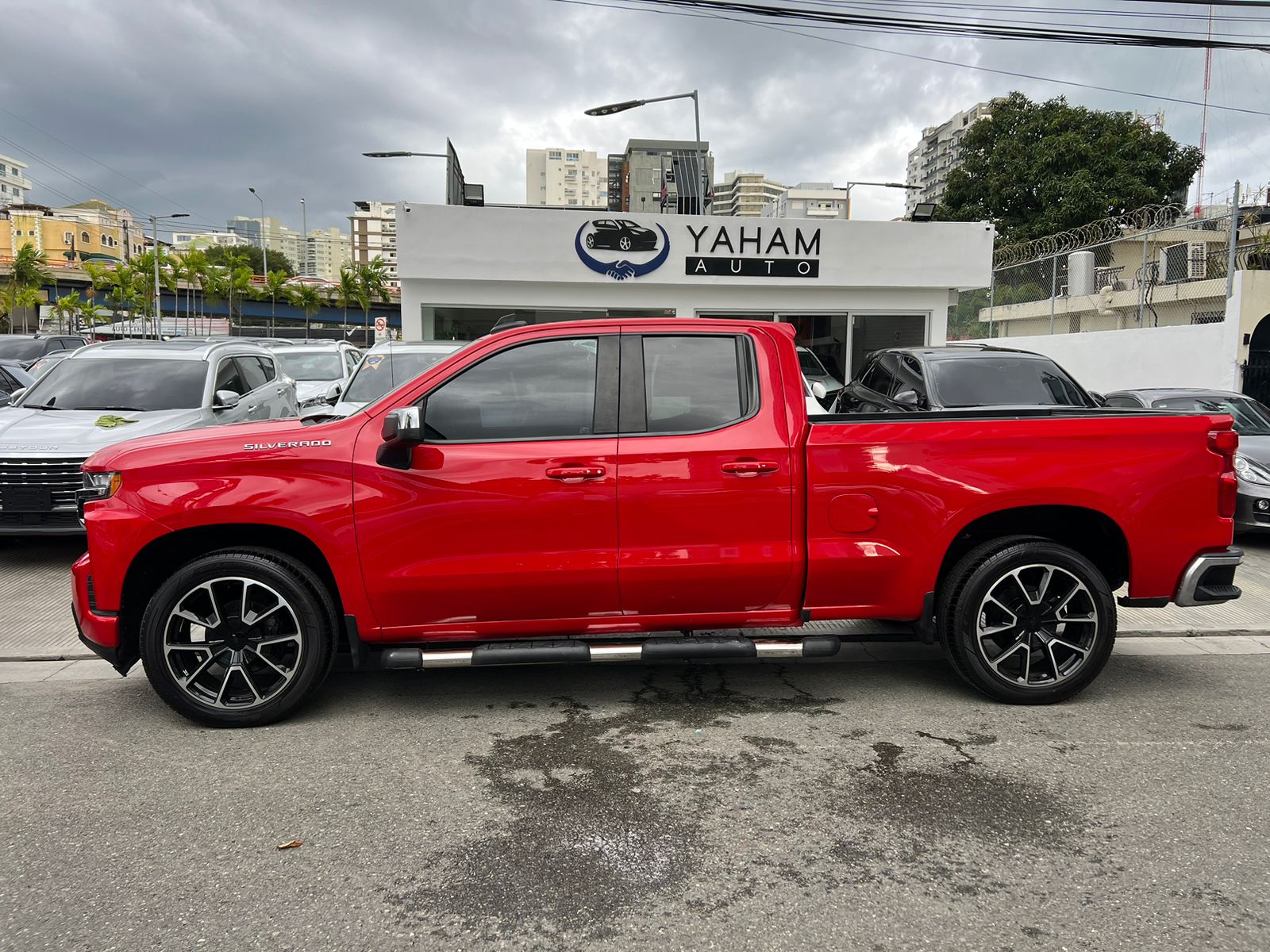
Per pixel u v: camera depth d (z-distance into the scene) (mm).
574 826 3232
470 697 4570
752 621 4250
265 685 4270
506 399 4133
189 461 4004
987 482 4160
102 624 4012
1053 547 4242
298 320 88625
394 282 87000
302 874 2912
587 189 163500
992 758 3797
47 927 2615
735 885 2846
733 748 3922
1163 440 4254
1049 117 35750
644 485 4039
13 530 7102
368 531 3977
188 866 2961
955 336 24000
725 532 4098
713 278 15062
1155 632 5742
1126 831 3182
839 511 4141
